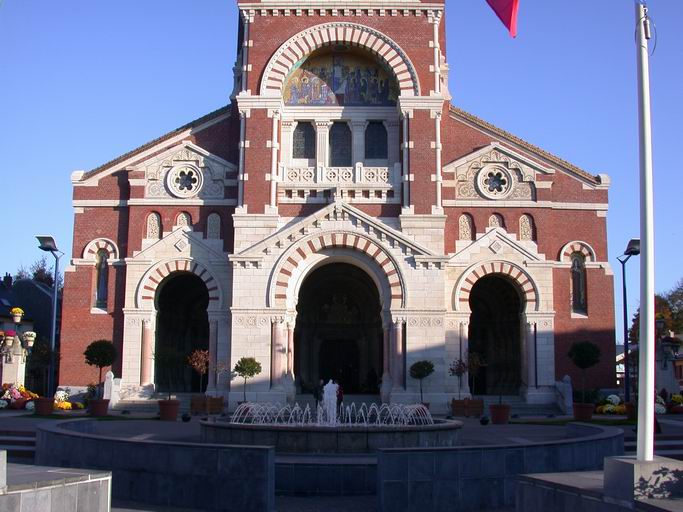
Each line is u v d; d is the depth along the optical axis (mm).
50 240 45375
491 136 47875
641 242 13812
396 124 47281
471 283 45688
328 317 52688
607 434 22000
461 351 44906
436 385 42969
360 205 45312
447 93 48562
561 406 43812
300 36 46531
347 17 46719
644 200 13945
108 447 19344
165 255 45781
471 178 46969
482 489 18203
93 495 14000
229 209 46219
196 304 52125
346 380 52375
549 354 45281
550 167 47500
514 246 45969
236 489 17578
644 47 14336
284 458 20281
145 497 18531
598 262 47031
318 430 22094
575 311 46844
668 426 34625
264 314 43344
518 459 18750
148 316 45219
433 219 44438
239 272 43750
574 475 14531
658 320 54062
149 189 46594
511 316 49188
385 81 47844
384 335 44031
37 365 55656
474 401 41688
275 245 43938
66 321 45938
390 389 43094
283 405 40906
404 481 17609
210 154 46562
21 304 72062
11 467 14633
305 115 47344
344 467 19469
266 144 45250
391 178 45625
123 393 44281
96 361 42281
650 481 11789
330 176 45531
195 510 17734
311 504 18453
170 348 46219
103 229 46844
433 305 43531
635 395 47469
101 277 46688
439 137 45594
